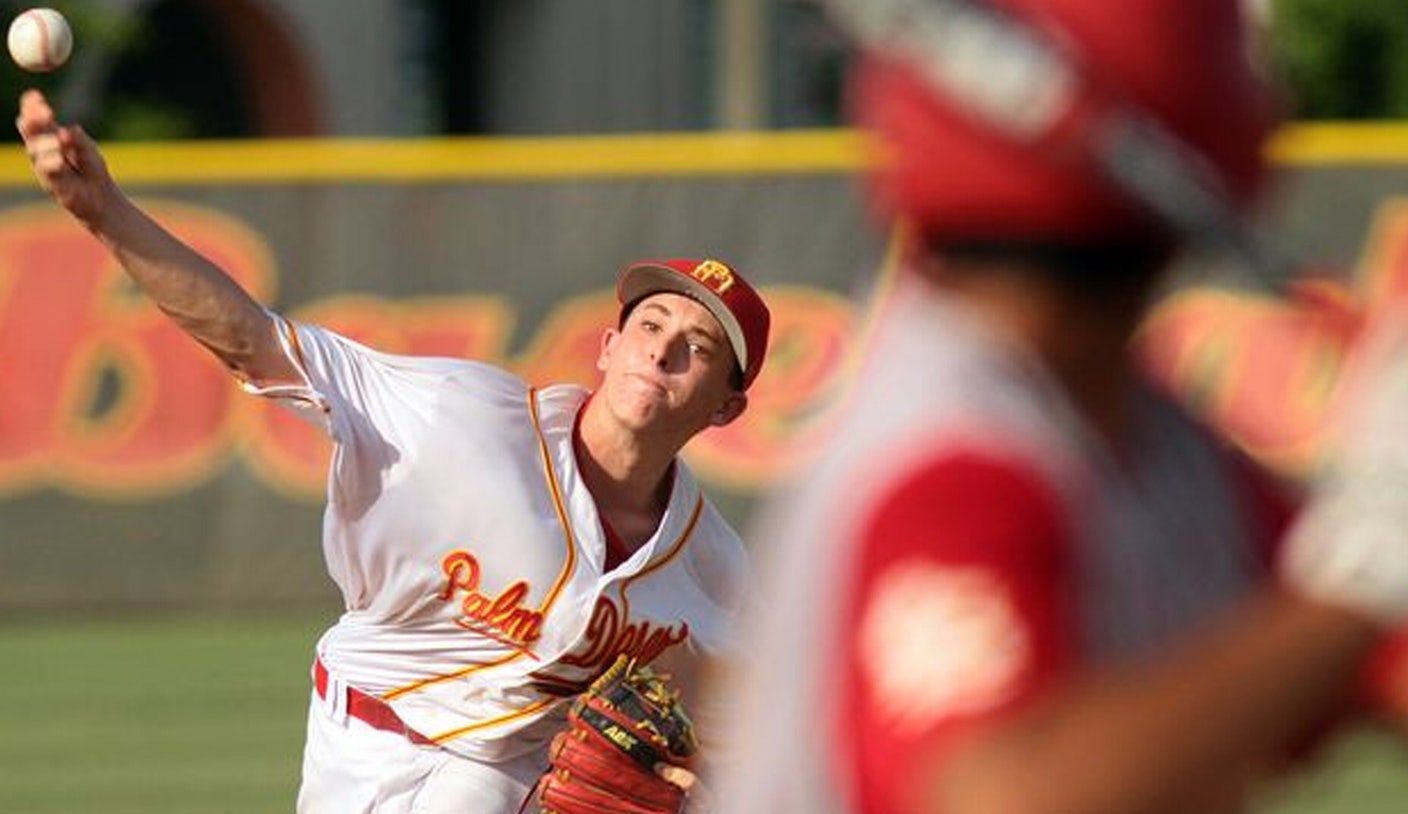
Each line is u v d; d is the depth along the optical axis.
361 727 16.38
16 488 42.34
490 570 15.95
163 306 15.60
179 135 71.44
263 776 29.66
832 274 42.88
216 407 42.56
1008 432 5.39
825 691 5.44
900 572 5.23
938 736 5.04
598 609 16.00
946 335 5.62
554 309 42.97
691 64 82.44
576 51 82.50
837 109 72.94
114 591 42.56
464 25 83.12
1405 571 4.91
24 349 42.03
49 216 41.84
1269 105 5.83
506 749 16.22
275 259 42.56
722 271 16.31
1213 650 5.01
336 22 78.81
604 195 43.00
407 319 42.81
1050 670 5.11
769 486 42.69
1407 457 4.96
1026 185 5.45
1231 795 5.54
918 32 5.42
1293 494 6.45
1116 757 4.91
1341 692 5.00
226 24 77.81
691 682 16.41
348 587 16.34
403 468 15.92
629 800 14.95
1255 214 5.87
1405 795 28.80
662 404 16.02
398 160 42.72
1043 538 5.25
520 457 16.03
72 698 35.19
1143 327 5.79
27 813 27.53
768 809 5.76
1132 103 5.50
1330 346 5.93
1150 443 6.00
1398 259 42.91
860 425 5.63
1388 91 68.31
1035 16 5.53
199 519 42.59
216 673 37.22
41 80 67.81
